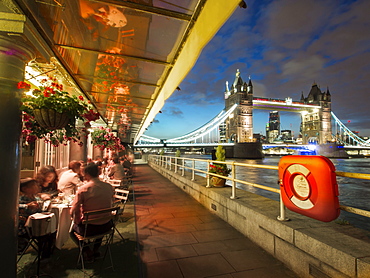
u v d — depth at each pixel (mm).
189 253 3426
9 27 2000
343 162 74125
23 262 3154
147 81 4566
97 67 3982
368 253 2160
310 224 3021
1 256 1983
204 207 6195
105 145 9625
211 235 4137
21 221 3008
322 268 2430
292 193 2922
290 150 145625
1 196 1994
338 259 2238
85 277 2771
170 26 2691
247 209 3990
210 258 3262
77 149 7578
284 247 3041
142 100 6230
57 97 2707
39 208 3209
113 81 4652
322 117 164000
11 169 2070
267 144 127688
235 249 3545
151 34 2895
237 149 98125
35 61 3109
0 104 2020
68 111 2754
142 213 5609
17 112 2154
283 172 3078
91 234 3023
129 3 2293
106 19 2658
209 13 1916
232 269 2961
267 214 3535
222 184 6375
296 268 2818
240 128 137875
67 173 4531
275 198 15133
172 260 3215
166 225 4711
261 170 40688
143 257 3314
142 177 13758
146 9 2355
